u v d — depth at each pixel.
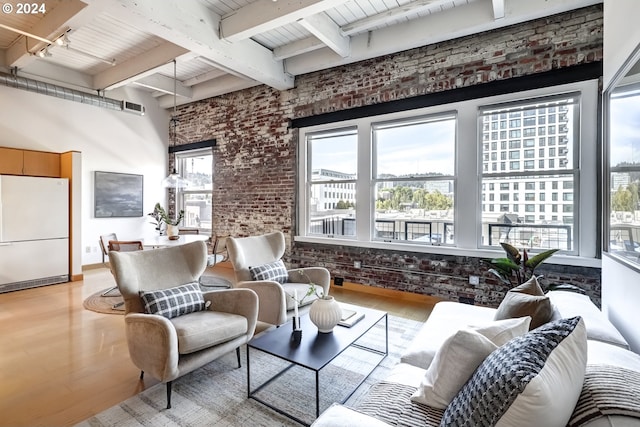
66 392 2.13
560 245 3.40
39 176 5.11
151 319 1.99
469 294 3.83
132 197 6.47
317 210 5.11
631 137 1.79
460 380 1.19
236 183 5.90
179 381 2.26
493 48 3.61
